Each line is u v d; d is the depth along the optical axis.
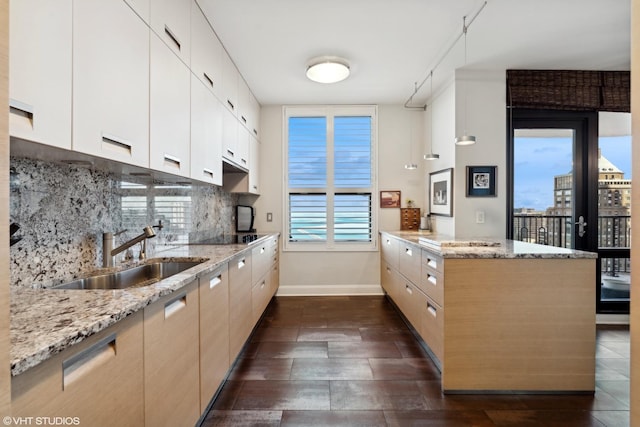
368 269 4.25
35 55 0.92
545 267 1.93
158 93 1.59
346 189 4.25
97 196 1.67
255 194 3.99
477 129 3.19
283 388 2.00
